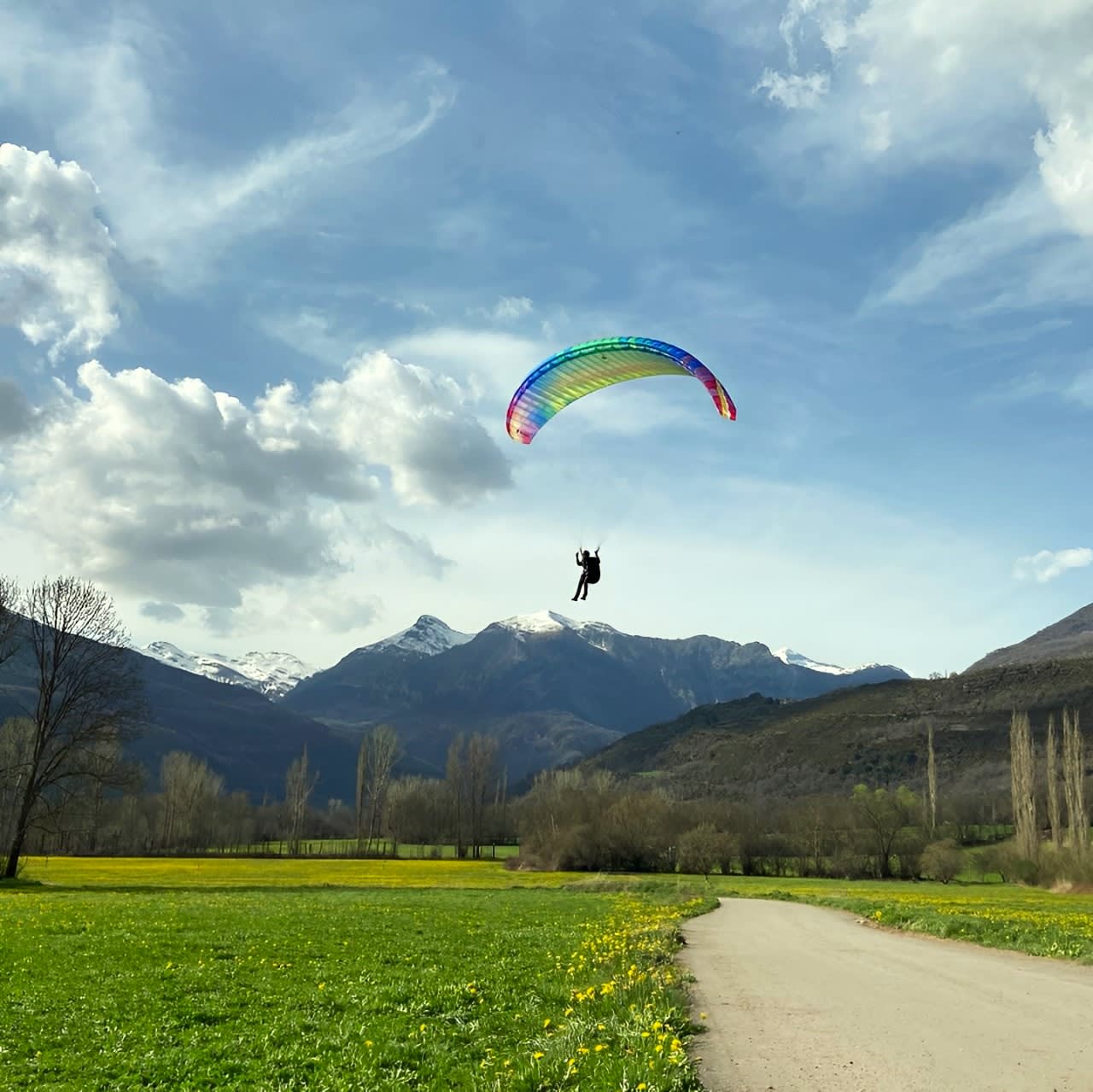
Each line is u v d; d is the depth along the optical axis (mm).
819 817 127500
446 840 152250
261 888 64000
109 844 127250
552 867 115438
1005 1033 15047
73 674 62188
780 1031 15219
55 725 61344
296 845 146375
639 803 121312
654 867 117750
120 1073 12992
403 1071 12906
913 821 132500
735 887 93625
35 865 93438
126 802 129250
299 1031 15430
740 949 29391
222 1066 13289
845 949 29594
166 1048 14438
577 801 125375
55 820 62844
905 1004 18062
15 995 18062
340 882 79750
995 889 101125
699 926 39125
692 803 140250
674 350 28781
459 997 18266
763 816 134250
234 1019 16578
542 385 32031
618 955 24172
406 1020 16203
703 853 115625
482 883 83562
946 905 60469
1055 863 99562
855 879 120562
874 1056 13336
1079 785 102062
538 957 25438
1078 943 28250
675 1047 12531
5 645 62406
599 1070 11797
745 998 18812
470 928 34156
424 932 31797
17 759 88062
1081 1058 13156
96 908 38750
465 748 162625
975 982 21375
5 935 27219
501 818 156000
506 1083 11773
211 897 49719
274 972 21641
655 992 17625
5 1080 12633
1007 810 158000
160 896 49438
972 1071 12422
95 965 22062
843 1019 16406
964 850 125062
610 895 64250
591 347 30047
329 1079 12461
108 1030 15430
